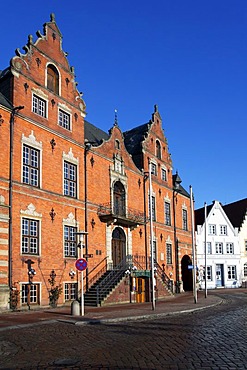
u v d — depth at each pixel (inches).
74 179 1152.2
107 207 1270.9
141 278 1258.6
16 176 948.6
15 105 977.5
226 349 434.3
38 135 1034.1
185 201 1889.8
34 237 983.6
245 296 1523.1
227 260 2315.5
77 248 1114.7
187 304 1086.4
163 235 1631.4
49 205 1037.2
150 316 788.6
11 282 889.5
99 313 839.7
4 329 616.7
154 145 1652.3
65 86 1162.6
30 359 408.8
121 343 486.0
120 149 1395.2
